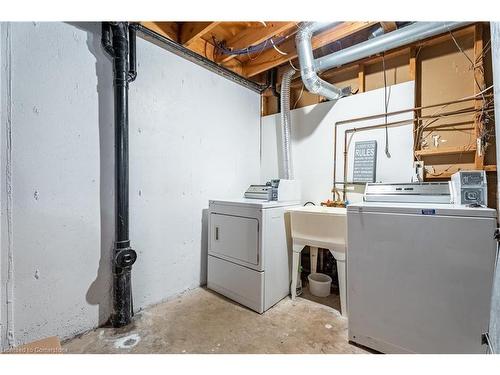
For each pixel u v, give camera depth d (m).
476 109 1.86
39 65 1.46
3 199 1.35
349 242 1.57
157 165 2.07
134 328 1.70
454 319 1.24
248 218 2.02
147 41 1.99
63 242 1.56
